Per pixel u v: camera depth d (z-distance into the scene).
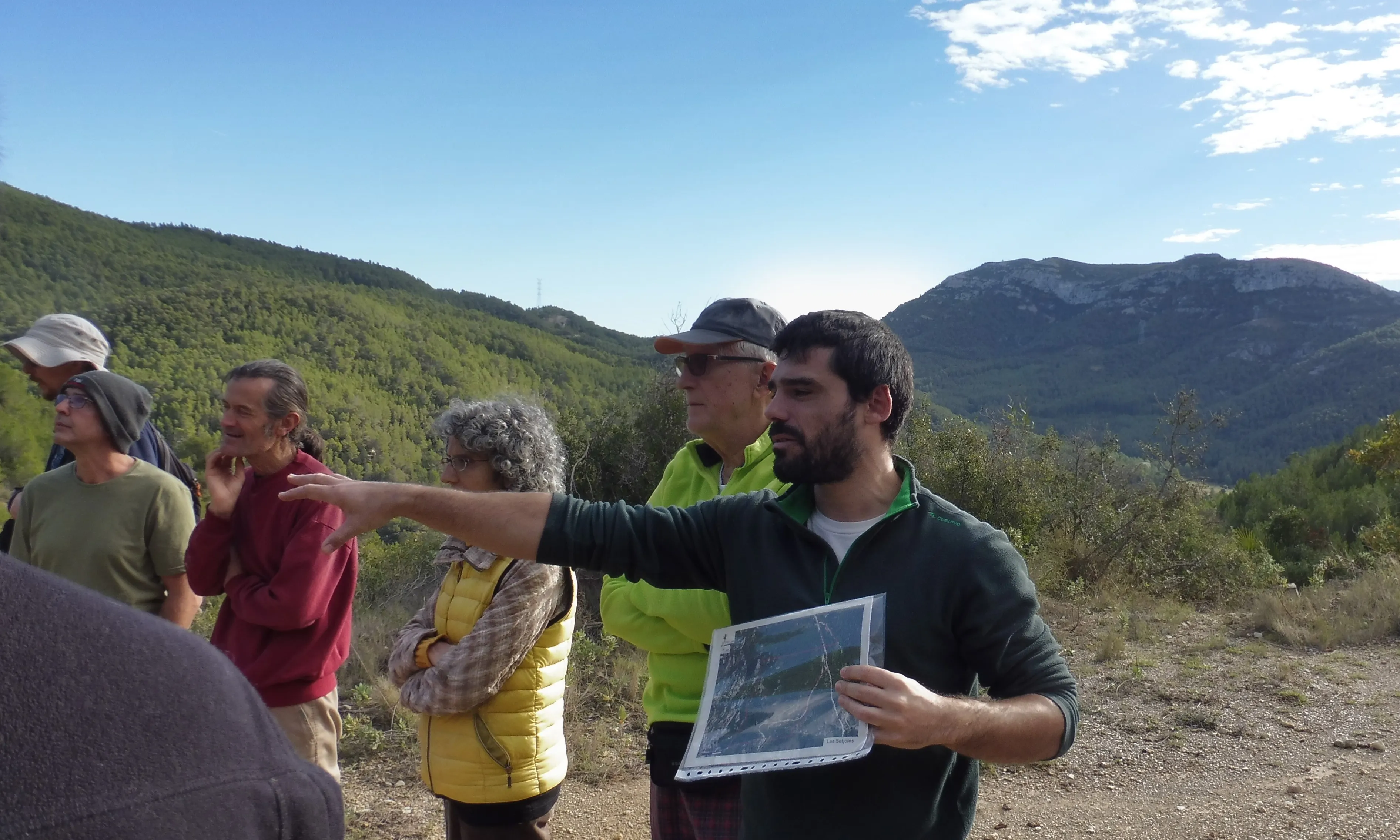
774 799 1.79
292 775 0.76
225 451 2.92
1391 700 6.09
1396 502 16.09
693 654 2.57
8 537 3.32
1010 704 1.60
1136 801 4.64
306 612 2.86
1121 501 11.33
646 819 4.25
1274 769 5.00
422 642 2.78
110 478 3.22
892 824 1.70
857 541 1.80
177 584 3.30
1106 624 8.33
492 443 2.72
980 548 1.76
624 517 1.94
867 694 1.44
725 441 2.81
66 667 0.65
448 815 2.86
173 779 0.66
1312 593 9.24
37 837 0.59
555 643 2.77
